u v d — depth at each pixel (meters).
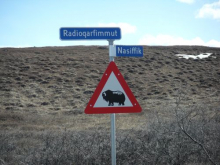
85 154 6.31
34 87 34.75
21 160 6.83
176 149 6.23
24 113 24.88
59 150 6.68
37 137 11.64
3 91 32.94
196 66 46.56
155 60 48.03
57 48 55.69
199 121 7.68
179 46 59.34
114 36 4.96
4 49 53.88
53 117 22.66
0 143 8.77
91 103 4.76
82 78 39.00
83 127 16.72
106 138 8.28
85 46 58.16
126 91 4.84
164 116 9.45
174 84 37.78
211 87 37.75
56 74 39.91
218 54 53.84
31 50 52.59
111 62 4.88
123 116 21.17
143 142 6.67
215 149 6.40
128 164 6.09
